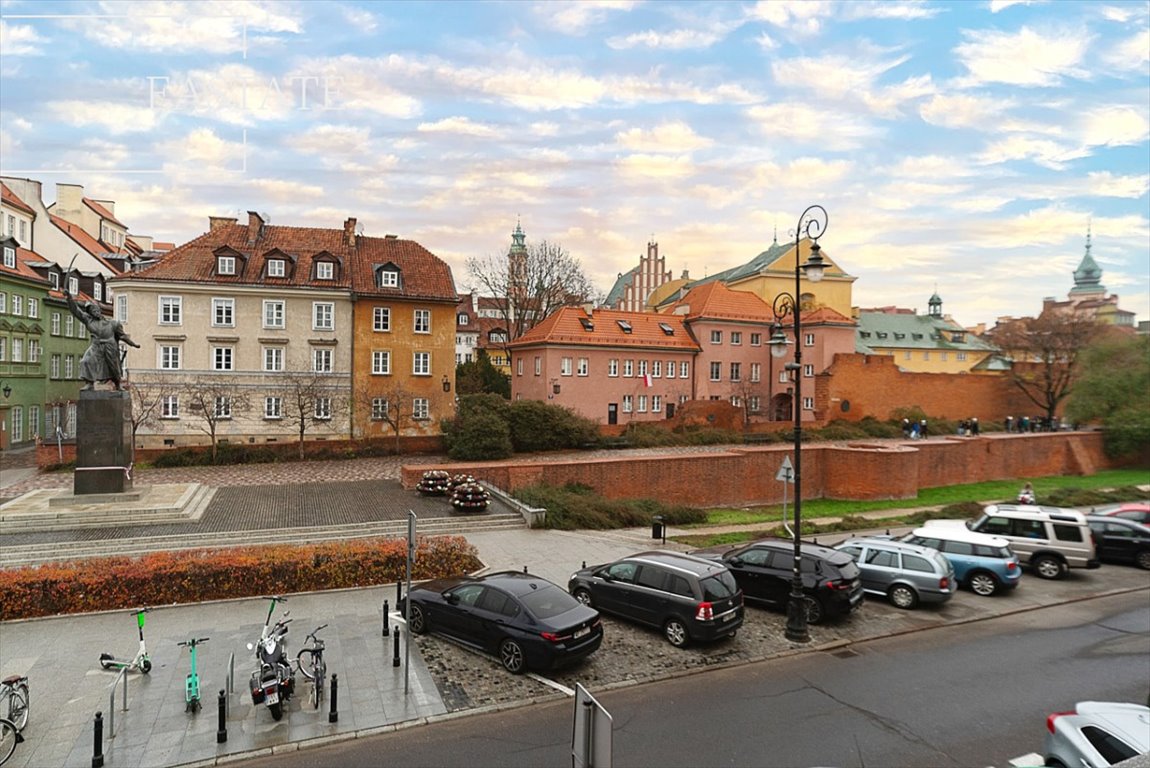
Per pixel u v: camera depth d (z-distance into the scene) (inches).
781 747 352.8
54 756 339.0
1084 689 435.2
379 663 454.6
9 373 1510.8
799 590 522.3
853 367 2023.9
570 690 420.8
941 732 372.8
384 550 639.1
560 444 1510.8
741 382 2022.6
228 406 1419.8
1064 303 4286.4
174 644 478.9
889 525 1015.0
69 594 541.3
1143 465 1781.5
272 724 371.6
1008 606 624.1
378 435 1528.1
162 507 831.7
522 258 2367.1
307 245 1603.1
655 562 531.2
